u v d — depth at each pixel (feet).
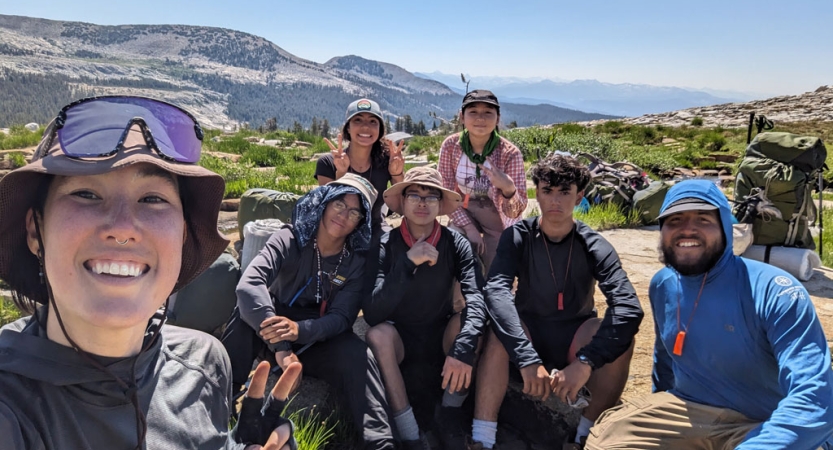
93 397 4.57
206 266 5.66
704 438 9.11
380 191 16.31
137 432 4.77
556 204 11.23
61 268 4.23
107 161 4.18
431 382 12.87
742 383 8.97
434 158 65.72
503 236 12.25
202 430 5.42
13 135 66.33
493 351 11.23
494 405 10.97
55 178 4.31
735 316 8.82
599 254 11.51
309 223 11.71
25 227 4.57
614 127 95.40
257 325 10.86
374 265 12.46
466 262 12.41
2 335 4.54
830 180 50.70
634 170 27.96
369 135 15.87
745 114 130.21
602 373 10.99
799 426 7.59
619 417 9.77
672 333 9.61
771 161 18.39
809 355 8.01
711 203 8.85
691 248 9.08
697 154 67.77
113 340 4.57
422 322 12.63
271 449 6.06
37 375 4.31
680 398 9.62
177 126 4.73
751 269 8.95
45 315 4.78
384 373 11.12
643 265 19.15
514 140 58.75
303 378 12.26
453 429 11.17
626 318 10.76
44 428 4.31
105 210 4.29
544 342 12.26
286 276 12.02
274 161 58.54
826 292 17.17
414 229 12.43
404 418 10.96
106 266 4.33
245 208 19.43
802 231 18.31
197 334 6.03
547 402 12.12
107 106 4.41
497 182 15.19
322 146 71.46
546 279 11.87
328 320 11.21
